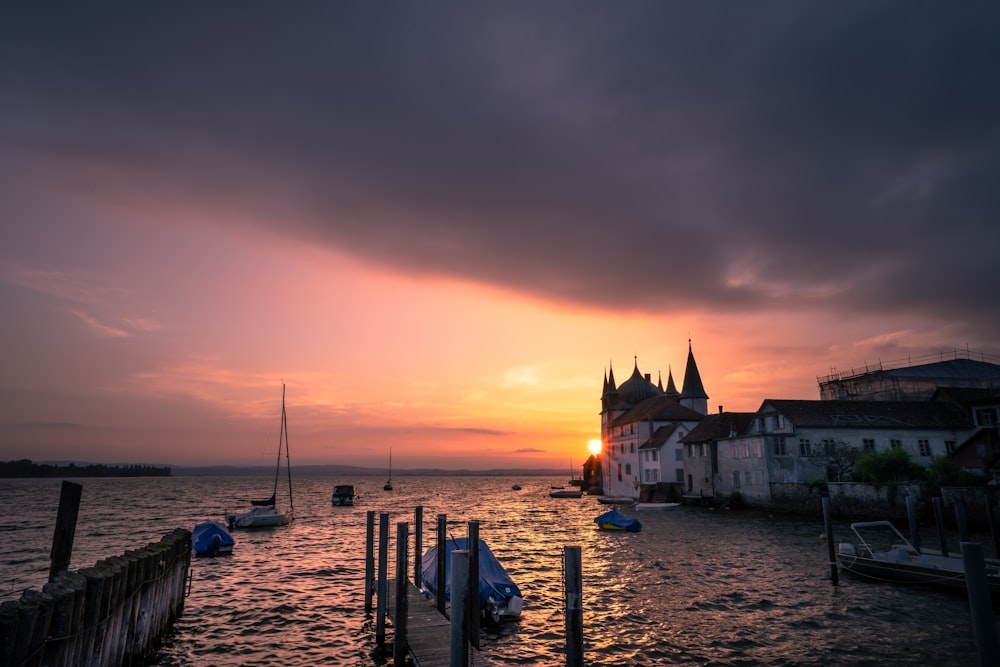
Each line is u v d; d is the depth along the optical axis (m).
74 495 11.99
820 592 22.67
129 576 12.70
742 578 26.05
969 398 58.09
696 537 41.25
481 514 72.75
